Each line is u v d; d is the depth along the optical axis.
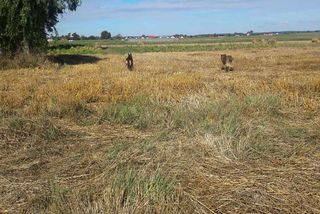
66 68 15.77
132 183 3.46
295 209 3.05
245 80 10.22
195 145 4.72
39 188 3.50
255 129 5.41
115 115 6.29
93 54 31.97
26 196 3.34
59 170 3.96
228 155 4.34
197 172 3.85
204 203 3.18
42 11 16.84
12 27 15.96
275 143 4.81
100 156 4.36
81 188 3.48
